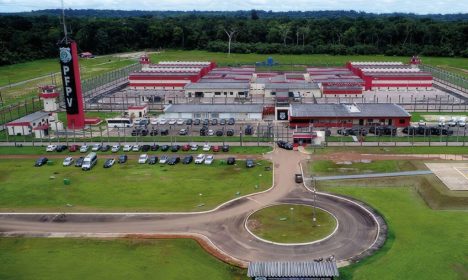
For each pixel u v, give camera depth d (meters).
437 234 62.97
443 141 105.19
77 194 79.06
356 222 66.94
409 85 173.75
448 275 53.44
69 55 117.25
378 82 173.88
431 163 90.44
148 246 61.31
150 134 114.69
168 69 198.25
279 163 93.25
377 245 60.25
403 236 62.50
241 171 89.06
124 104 151.00
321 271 49.34
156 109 146.12
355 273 53.94
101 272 55.28
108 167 92.38
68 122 122.06
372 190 79.06
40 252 60.41
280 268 49.91
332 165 91.12
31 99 161.38
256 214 70.12
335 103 140.38
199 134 114.81
